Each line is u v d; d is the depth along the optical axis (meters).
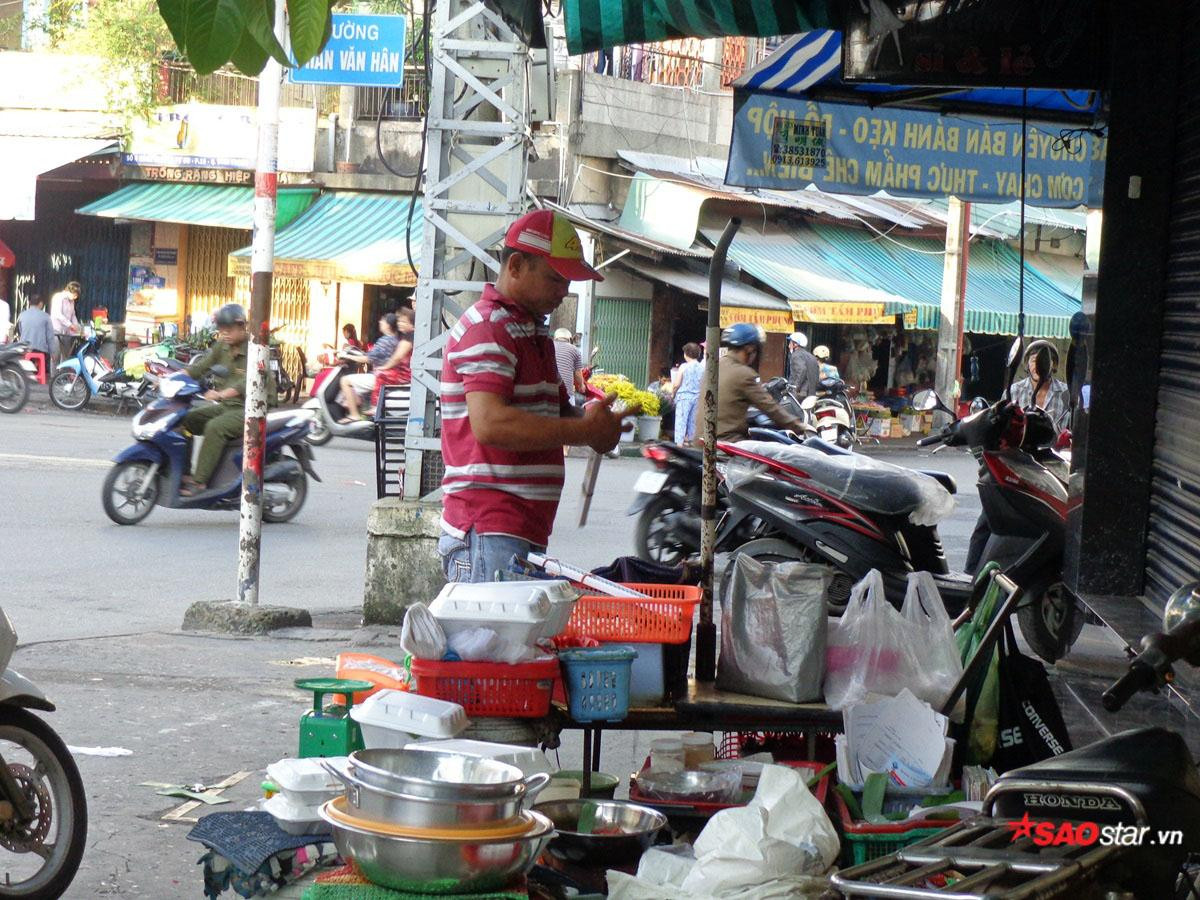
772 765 3.83
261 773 5.75
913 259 26.91
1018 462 7.77
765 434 9.76
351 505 13.84
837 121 8.31
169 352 22.12
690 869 3.56
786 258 24.39
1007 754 4.62
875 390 29.33
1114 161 5.40
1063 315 27.17
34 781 4.43
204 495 12.02
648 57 25.11
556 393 4.73
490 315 4.50
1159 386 5.41
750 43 26.61
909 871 2.57
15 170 24.89
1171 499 5.18
